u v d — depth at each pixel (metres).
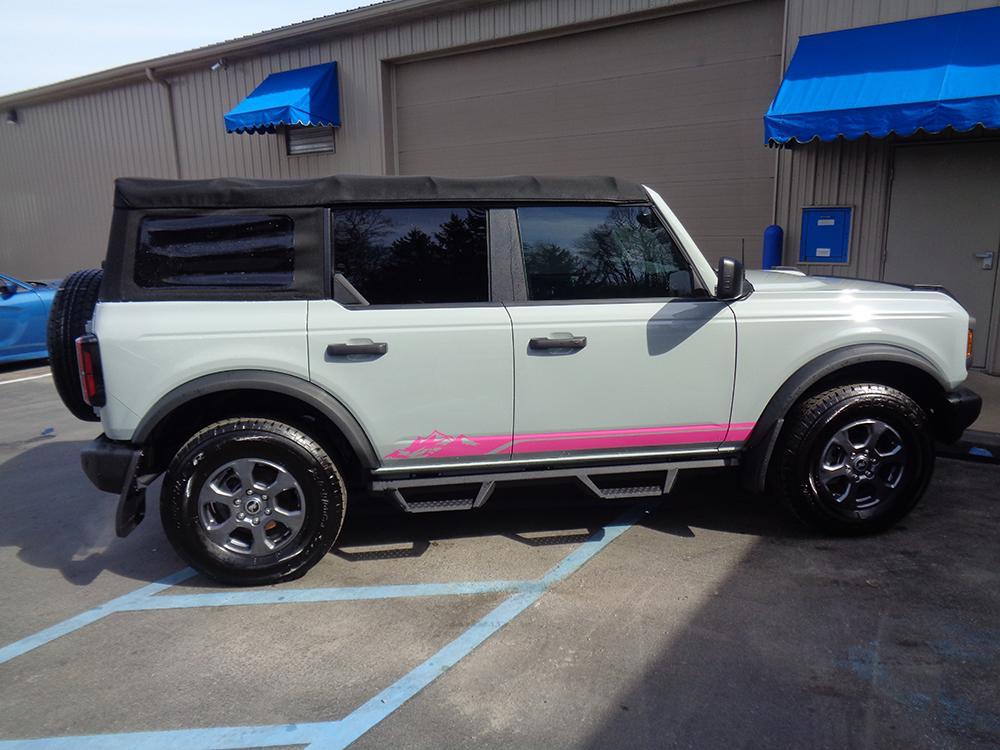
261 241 3.51
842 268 7.90
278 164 12.86
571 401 3.64
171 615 3.34
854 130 6.61
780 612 3.21
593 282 3.71
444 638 3.08
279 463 3.46
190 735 2.52
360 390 3.49
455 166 11.02
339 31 11.29
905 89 6.46
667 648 2.97
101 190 16.11
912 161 7.36
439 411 3.57
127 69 14.17
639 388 3.68
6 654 3.05
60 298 3.81
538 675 2.81
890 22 7.19
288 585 3.59
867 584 3.44
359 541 4.09
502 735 2.49
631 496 3.79
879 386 3.79
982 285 7.23
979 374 7.29
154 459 3.62
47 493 5.06
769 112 7.06
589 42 9.44
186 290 3.45
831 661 2.85
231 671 2.89
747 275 4.78
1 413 7.44
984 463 5.07
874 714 2.54
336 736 2.50
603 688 2.72
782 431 3.88
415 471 3.66
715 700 2.64
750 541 3.95
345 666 2.90
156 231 3.45
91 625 3.27
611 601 3.35
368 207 3.57
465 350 3.53
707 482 4.86
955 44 6.58
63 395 3.83
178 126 14.20
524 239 3.67
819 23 7.58
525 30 9.66
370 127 11.51
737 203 8.67
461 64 10.63
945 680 2.72
